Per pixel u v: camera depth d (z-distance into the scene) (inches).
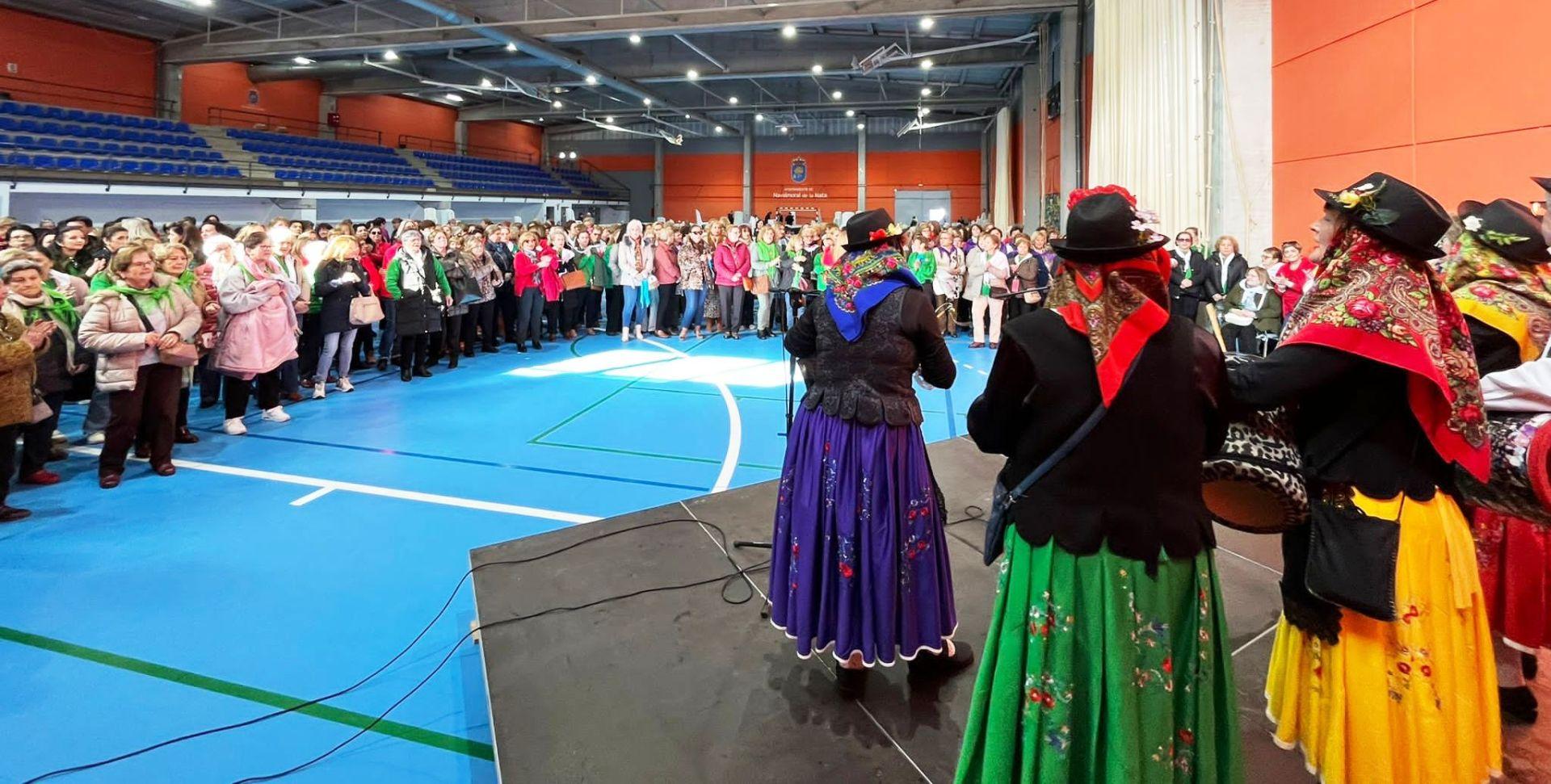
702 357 351.9
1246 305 274.8
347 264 262.5
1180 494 51.0
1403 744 57.1
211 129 665.0
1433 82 214.2
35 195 484.1
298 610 113.5
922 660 87.4
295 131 813.9
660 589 110.0
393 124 928.3
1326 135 260.8
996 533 56.7
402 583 122.3
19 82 577.6
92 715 88.0
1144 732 50.0
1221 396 53.6
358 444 203.8
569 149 1182.9
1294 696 64.5
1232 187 300.8
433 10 489.7
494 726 79.1
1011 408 53.2
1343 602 57.1
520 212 936.3
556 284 376.8
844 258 82.3
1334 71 255.8
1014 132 786.2
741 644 95.1
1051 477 51.7
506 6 541.0
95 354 177.0
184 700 91.2
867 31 640.4
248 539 139.9
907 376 80.5
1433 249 54.9
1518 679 78.2
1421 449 57.5
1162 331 49.9
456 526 146.3
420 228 308.2
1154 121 342.0
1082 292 50.1
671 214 1140.5
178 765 79.8
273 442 206.4
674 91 895.1
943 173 1055.0
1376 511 56.9
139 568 127.4
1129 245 48.0
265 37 618.2
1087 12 449.1
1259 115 295.4
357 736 85.0
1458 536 58.3
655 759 73.9
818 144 1085.8
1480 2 198.7
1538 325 70.6
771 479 172.9
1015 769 52.6
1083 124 451.2
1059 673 50.4
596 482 171.9
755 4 497.4
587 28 534.0
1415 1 219.8
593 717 80.4
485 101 986.7
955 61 652.1
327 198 665.0
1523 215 72.6
